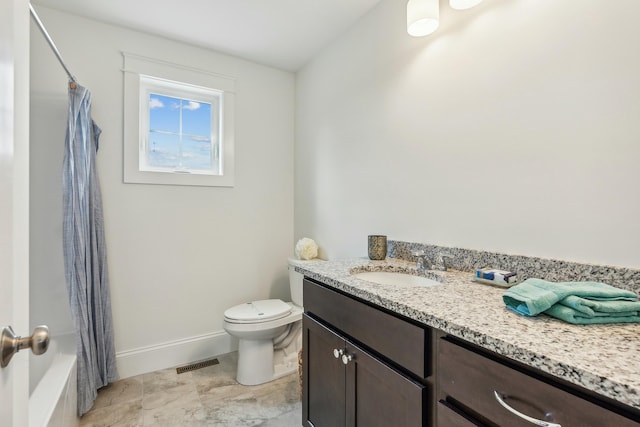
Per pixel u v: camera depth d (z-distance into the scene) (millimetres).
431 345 789
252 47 2215
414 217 1523
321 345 1260
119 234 1967
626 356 534
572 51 951
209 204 2277
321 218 2268
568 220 965
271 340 1990
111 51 1930
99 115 1898
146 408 1657
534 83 1045
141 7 1765
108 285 1870
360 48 1874
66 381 1339
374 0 1704
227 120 2330
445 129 1362
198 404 1698
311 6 1758
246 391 1830
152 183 2066
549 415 544
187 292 2197
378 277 1430
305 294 1398
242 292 2416
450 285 1051
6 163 542
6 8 547
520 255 1084
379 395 944
